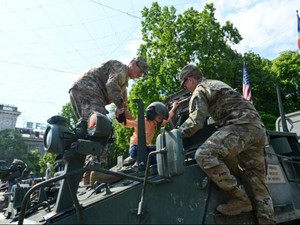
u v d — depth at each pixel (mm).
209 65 24859
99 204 2820
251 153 3654
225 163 3678
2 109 78375
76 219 2738
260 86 33000
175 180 3156
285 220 4012
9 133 60969
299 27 17578
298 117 6914
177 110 4746
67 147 2900
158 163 2990
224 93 3643
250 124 3518
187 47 24656
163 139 3004
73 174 2777
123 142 24984
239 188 3293
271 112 32812
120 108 4301
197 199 3201
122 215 2844
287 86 34938
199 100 3592
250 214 3496
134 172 3459
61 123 2955
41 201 3807
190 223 3072
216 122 3738
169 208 3023
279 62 36000
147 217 2906
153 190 3021
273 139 4785
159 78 24828
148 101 24938
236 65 30641
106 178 3699
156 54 25562
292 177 4551
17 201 3764
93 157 4016
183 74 4137
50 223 2738
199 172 3318
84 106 4414
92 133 2939
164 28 25188
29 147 72812
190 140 3979
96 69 4684
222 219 3277
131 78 4777
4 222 3617
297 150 4828
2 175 5016
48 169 5375
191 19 25203
